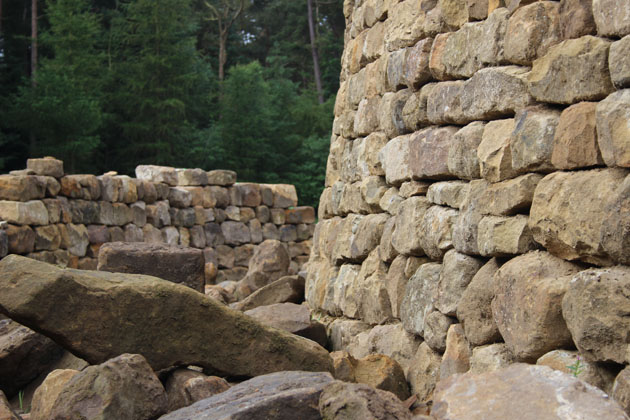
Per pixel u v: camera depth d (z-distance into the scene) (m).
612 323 2.77
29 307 3.96
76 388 3.59
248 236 16.22
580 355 2.96
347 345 5.81
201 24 36.94
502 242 3.65
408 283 4.76
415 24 5.15
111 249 6.75
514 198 3.58
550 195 3.28
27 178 11.21
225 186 16.11
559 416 2.28
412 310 4.66
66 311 4.03
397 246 5.00
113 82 28.05
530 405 2.38
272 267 10.46
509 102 3.81
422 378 4.39
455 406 2.54
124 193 13.38
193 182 15.41
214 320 4.34
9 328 5.54
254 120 28.69
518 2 3.80
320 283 6.84
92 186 12.67
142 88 27.12
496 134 3.86
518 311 3.31
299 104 31.80
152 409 3.63
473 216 3.98
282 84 33.25
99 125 25.08
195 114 30.80
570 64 3.29
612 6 3.09
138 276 4.45
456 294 4.11
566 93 3.34
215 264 15.48
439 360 4.33
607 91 3.12
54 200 11.76
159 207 14.29
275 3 38.56
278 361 4.41
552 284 3.15
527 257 3.45
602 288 2.82
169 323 4.23
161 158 27.27
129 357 3.73
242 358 4.36
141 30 28.08
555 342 3.13
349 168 6.50
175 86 27.83
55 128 23.84
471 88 4.15
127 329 4.14
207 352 4.30
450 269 4.18
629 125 2.88
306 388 3.17
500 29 3.98
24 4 29.84
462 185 4.34
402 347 4.82
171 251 6.93
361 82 6.40
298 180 29.58
